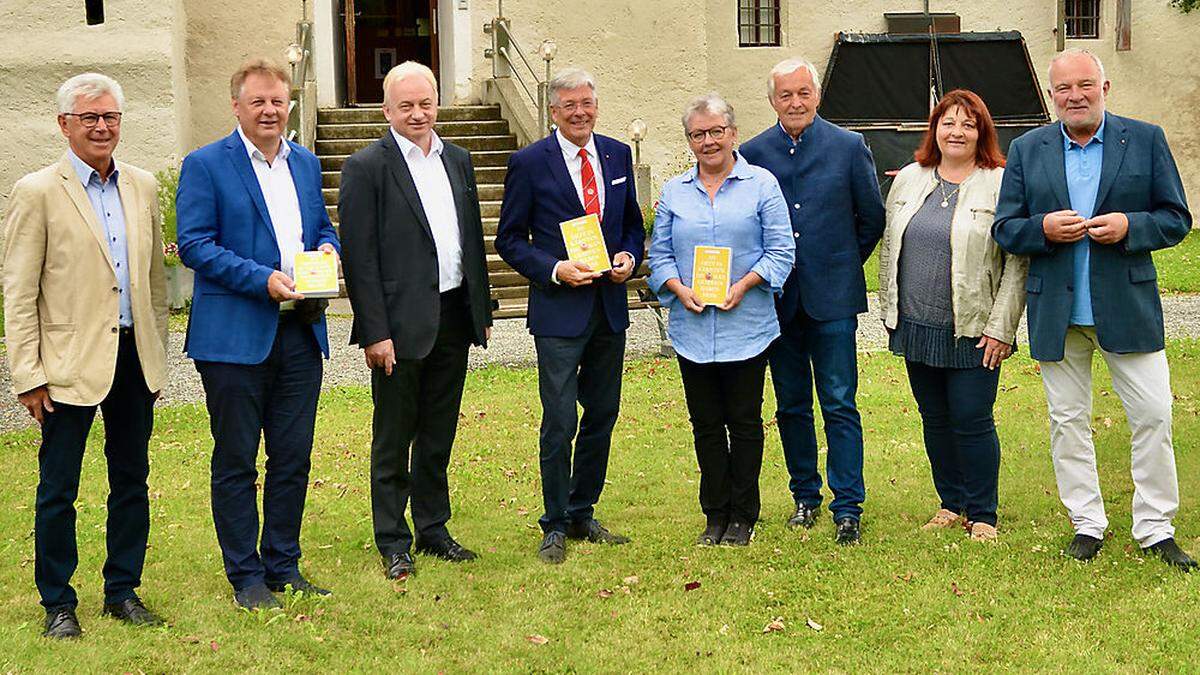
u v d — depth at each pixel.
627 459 7.34
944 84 18.56
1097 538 5.42
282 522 5.11
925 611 4.88
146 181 4.80
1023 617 4.80
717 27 18.97
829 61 18.59
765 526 5.97
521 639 4.69
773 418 8.23
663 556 5.59
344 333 11.91
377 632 4.77
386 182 5.26
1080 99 5.18
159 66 15.00
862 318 12.30
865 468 7.04
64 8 14.94
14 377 4.48
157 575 5.41
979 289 5.56
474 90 17.05
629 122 17.59
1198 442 7.29
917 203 5.72
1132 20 20.23
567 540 5.84
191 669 4.39
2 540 6.01
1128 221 5.11
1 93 14.88
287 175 5.05
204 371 4.89
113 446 4.80
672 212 5.72
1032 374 9.38
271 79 4.90
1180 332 11.29
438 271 5.32
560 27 17.27
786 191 5.79
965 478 5.81
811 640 4.66
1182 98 20.38
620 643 4.65
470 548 5.77
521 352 10.76
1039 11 19.94
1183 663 4.35
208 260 4.77
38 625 4.76
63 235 4.51
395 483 5.45
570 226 5.49
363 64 18.58
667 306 5.81
